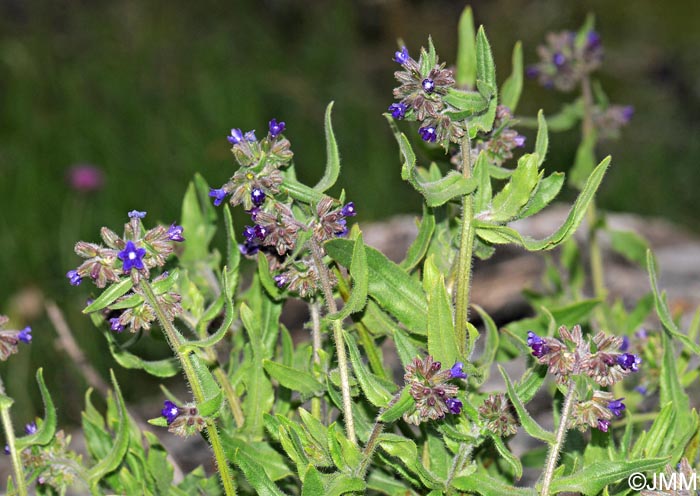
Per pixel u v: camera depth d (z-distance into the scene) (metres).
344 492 0.58
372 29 1.93
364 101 1.75
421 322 0.61
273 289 0.62
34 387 1.17
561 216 1.17
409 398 0.57
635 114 1.89
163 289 0.58
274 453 0.63
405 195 1.58
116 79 1.76
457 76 0.71
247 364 0.66
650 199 1.68
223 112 1.71
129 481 0.66
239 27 1.91
